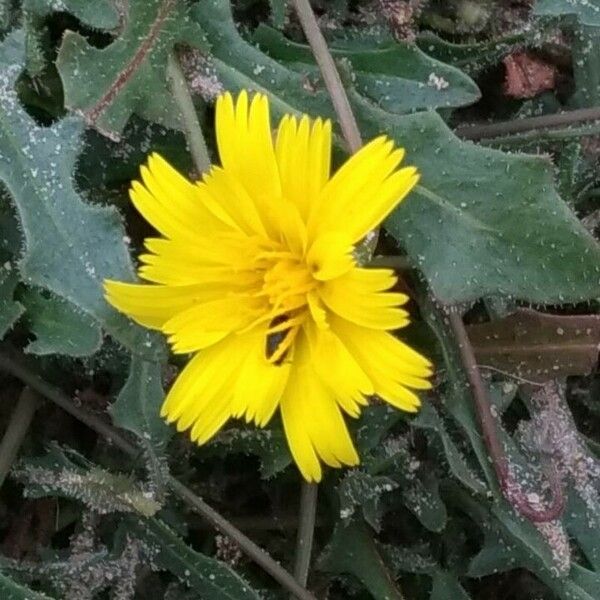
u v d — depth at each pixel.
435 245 0.09
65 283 0.09
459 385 0.10
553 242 0.09
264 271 0.08
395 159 0.08
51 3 0.10
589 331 0.10
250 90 0.10
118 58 0.10
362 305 0.08
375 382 0.08
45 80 0.10
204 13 0.10
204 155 0.10
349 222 0.08
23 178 0.09
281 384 0.09
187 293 0.09
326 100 0.10
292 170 0.08
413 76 0.10
